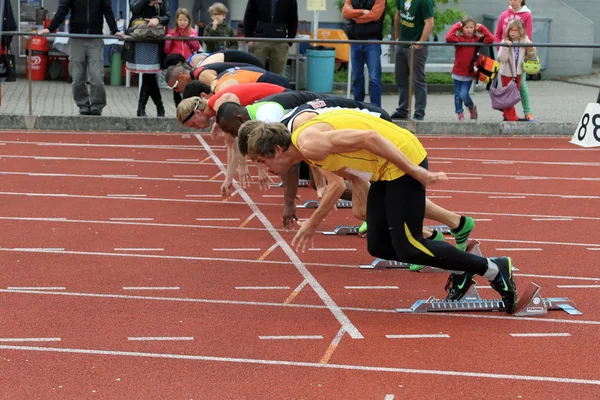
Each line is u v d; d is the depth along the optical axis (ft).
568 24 162.91
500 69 112.98
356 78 110.22
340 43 107.76
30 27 145.69
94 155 93.66
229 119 54.75
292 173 53.83
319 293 51.72
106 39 109.50
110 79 136.56
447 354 42.65
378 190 46.29
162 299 50.11
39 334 44.32
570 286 53.98
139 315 47.44
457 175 88.12
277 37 110.73
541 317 48.39
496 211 73.46
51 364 40.65
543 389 38.88
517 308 48.52
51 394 37.47
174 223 67.26
